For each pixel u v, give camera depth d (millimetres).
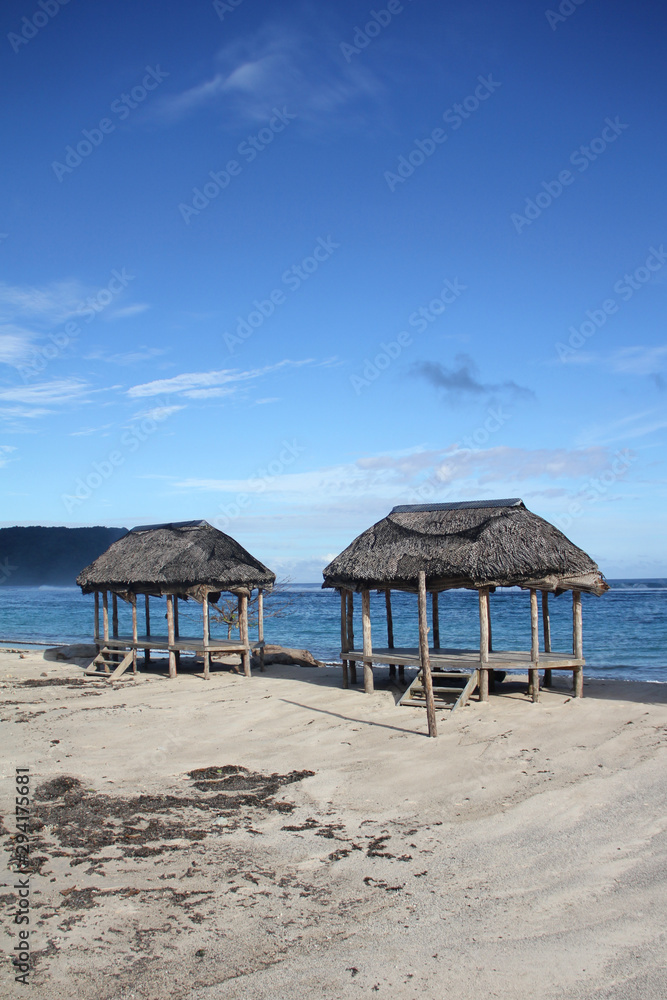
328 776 11398
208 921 6816
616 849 8250
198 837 8922
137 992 5684
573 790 10305
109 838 8859
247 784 11094
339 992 5676
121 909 7039
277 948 6340
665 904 6895
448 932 6578
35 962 6082
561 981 5770
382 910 7023
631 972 5836
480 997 5590
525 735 13531
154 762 12367
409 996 5613
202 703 17766
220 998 5609
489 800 10133
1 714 16641
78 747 13398
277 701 17609
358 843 8727
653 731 13477
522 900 7156
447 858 8242
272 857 8328
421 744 13125
